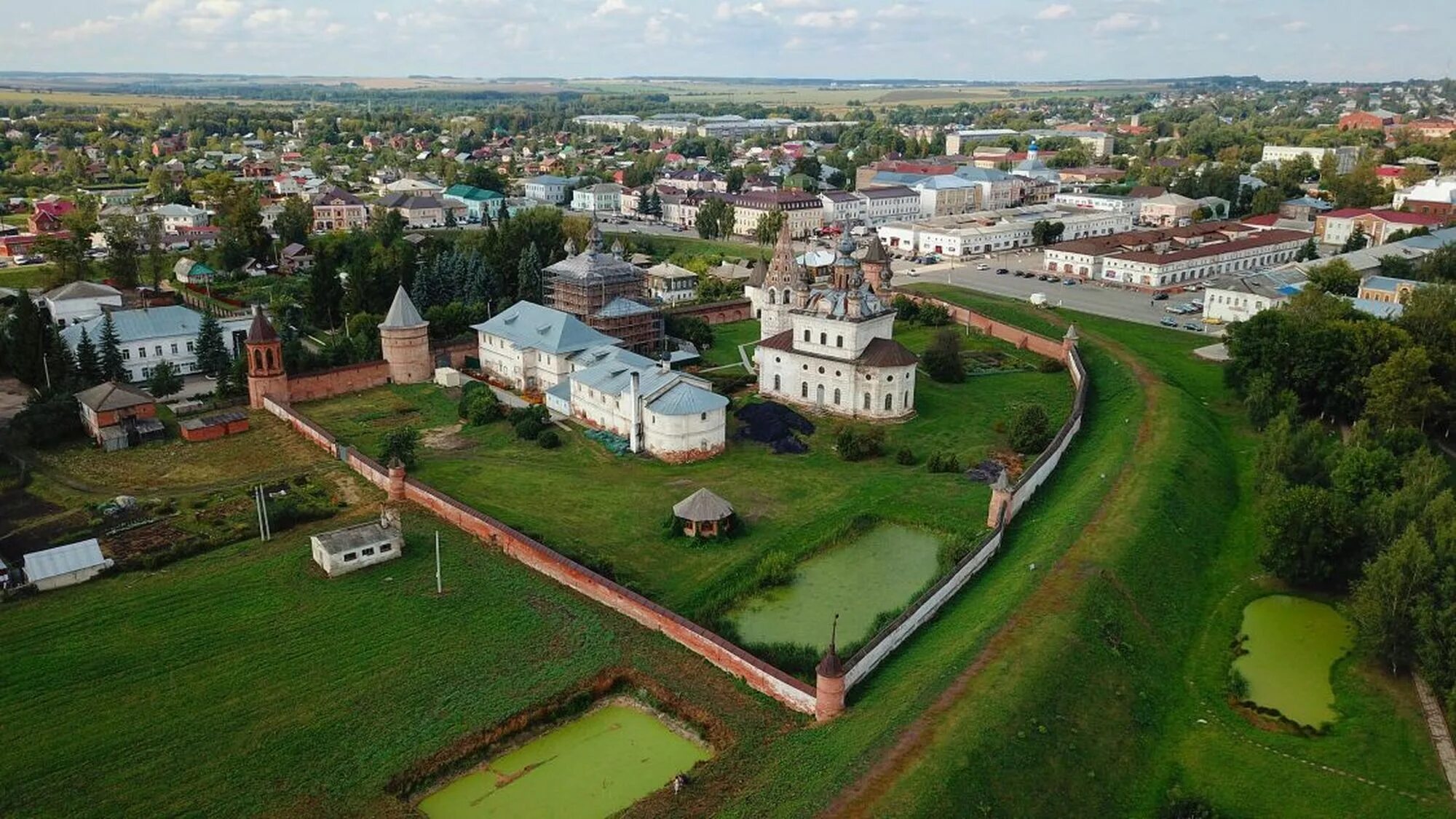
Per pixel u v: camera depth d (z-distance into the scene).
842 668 70.19
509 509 104.94
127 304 184.75
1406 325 136.00
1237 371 138.88
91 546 91.06
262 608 84.00
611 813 62.03
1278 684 75.38
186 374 156.75
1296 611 85.56
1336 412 130.75
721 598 87.31
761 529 101.31
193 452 121.75
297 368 149.62
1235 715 71.62
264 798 62.00
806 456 123.00
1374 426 121.38
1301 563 86.75
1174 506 99.31
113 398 123.44
